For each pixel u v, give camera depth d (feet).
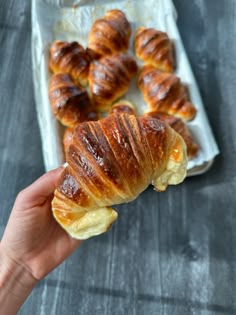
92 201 0.76
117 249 1.30
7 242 1.07
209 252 1.29
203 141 1.46
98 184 0.73
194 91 1.54
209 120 1.51
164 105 1.51
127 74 1.58
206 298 1.23
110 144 0.73
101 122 0.78
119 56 1.59
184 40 1.68
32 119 1.52
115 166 0.72
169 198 1.37
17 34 1.69
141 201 1.37
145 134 0.75
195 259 1.28
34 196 1.02
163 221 1.34
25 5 1.74
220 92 1.56
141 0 1.74
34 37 1.65
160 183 0.81
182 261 1.28
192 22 1.71
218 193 1.37
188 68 1.58
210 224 1.33
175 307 1.22
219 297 1.23
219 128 1.49
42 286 1.25
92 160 0.73
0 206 1.38
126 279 1.26
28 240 1.07
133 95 1.63
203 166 1.42
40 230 1.09
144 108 1.61
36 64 1.61
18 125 1.51
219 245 1.30
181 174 0.81
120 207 1.36
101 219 0.79
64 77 1.55
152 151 0.75
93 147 0.73
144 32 1.63
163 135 0.76
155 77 1.55
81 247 1.30
